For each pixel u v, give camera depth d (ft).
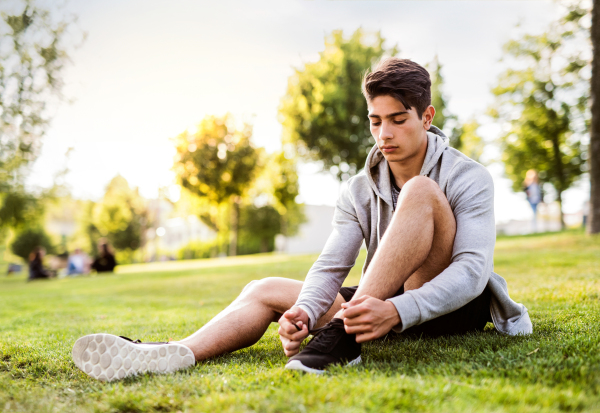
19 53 29.60
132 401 4.28
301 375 4.50
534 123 66.90
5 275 87.15
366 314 4.60
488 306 6.03
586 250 22.56
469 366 4.59
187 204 111.34
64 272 65.36
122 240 143.64
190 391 4.46
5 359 6.99
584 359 4.47
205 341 5.68
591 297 9.97
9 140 31.99
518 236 41.68
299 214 130.52
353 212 6.35
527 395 3.61
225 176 89.10
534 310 8.95
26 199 45.73
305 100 70.95
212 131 89.20
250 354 6.23
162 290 23.34
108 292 24.43
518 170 72.64
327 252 6.03
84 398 4.63
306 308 5.41
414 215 4.92
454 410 3.42
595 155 28.60
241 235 125.70
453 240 5.24
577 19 50.80
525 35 59.88
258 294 6.05
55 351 7.30
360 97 69.15
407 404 3.56
